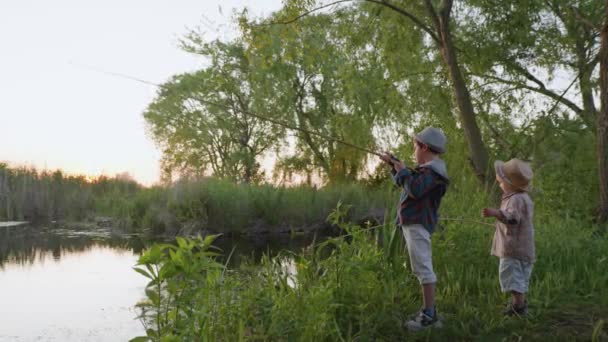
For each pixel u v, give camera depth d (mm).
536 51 13289
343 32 13469
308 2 11680
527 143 12719
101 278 8320
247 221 15445
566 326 4531
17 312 6383
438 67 14039
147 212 15438
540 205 9992
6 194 18297
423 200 4387
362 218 16703
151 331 3520
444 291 5422
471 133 11625
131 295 7188
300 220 16203
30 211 18266
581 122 12508
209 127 32438
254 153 32844
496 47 13266
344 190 18281
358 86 14500
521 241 4664
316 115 28969
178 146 34031
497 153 12820
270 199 16094
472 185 11562
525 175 4645
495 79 13836
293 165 31609
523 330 4379
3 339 5359
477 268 6145
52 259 10094
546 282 5633
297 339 4000
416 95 14102
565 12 12914
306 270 5168
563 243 6859
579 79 13000
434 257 6066
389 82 14266
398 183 4434
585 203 9719
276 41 12117
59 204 18688
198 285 3857
